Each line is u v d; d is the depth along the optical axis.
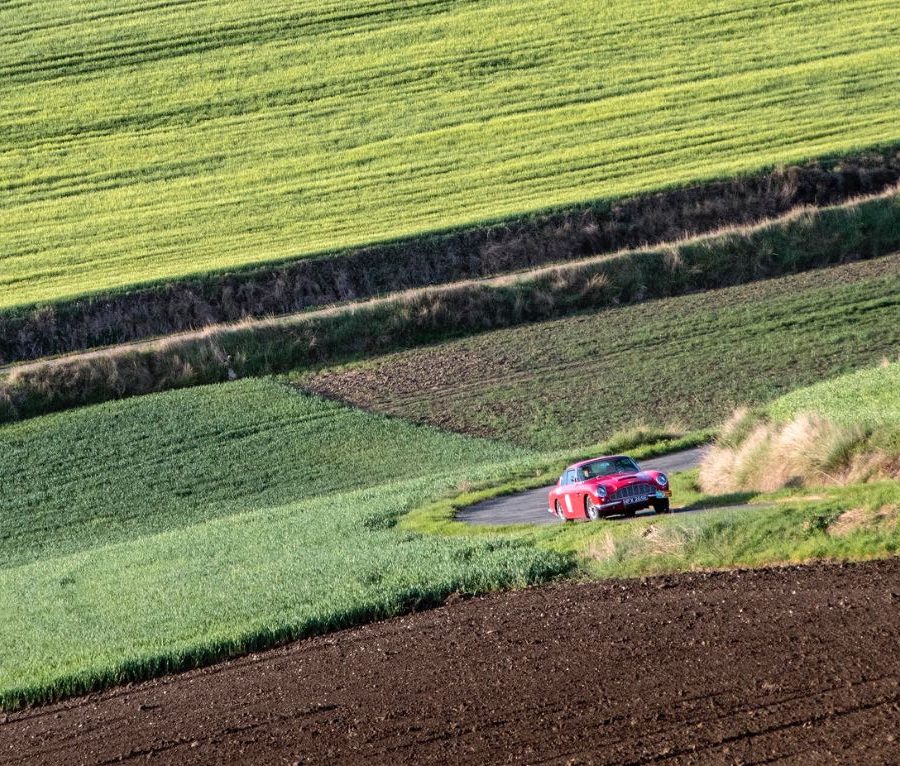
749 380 147.75
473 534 86.94
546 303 182.38
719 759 38.84
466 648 55.56
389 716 48.22
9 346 193.25
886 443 75.31
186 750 48.78
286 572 81.31
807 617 50.12
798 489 75.25
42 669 66.75
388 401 160.38
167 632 69.62
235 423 156.62
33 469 149.50
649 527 68.19
